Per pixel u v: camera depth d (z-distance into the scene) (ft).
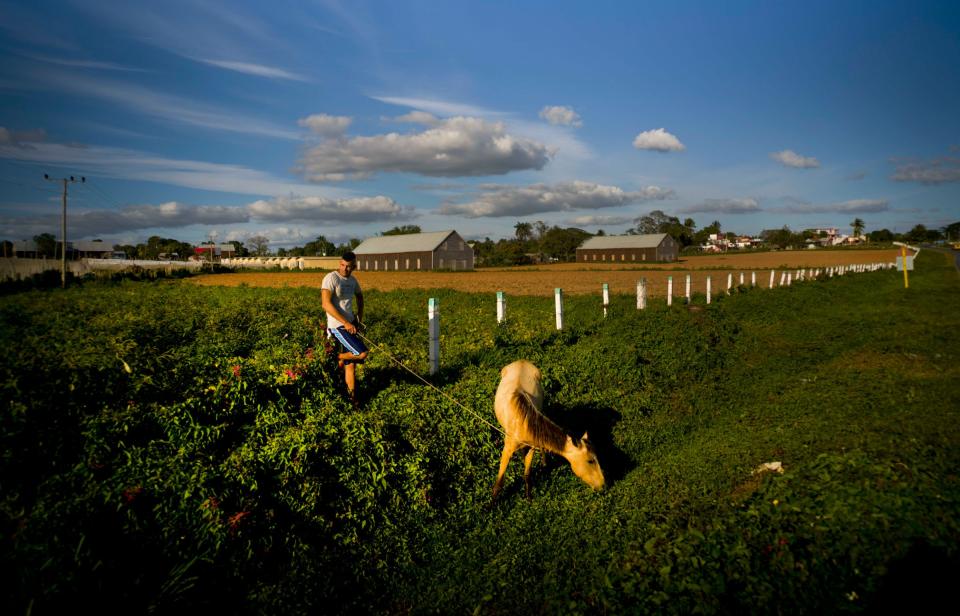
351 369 25.00
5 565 11.98
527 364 24.73
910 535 14.07
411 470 20.54
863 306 79.41
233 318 44.80
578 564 16.87
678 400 33.19
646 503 19.98
